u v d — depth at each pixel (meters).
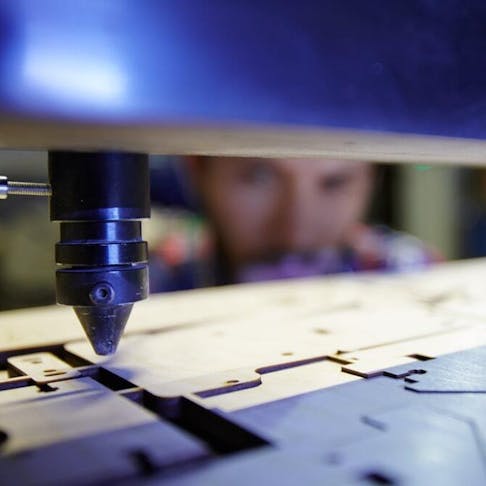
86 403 0.54
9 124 0.38
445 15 0.53
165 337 0.82
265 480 0.39
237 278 2.03
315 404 0.54
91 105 0.37
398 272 1.54
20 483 0.39
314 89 0.45
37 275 1.91
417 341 0.77
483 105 0.56
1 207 1.85
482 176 2.70
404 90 0.50
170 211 2.01
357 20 0.47
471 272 1.50
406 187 2.62
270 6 0.42
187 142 0.49
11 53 0.35
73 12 0.36
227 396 0.56
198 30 0.40
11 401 0.55
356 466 0.41
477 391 0.57
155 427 0.48
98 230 0.57
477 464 0.41
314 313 0.99
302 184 1.95
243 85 0.42
